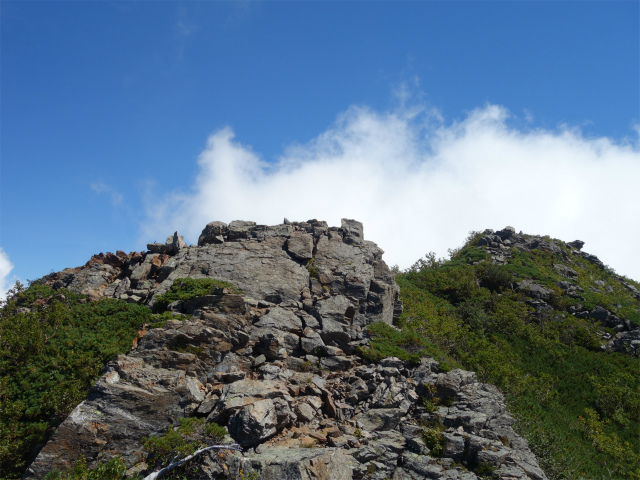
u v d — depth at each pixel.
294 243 34.47
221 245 34.44
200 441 17.83
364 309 31.19
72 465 17.81
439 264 75.00
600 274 80.06
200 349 23.11
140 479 16.20
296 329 27.20
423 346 29.03
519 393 35.53
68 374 22.67
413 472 19.42
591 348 51.59
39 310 28.88
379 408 22.52
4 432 19.33
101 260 35.56
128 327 26.81
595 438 33.94
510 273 67.00
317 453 17.53
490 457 19.94
